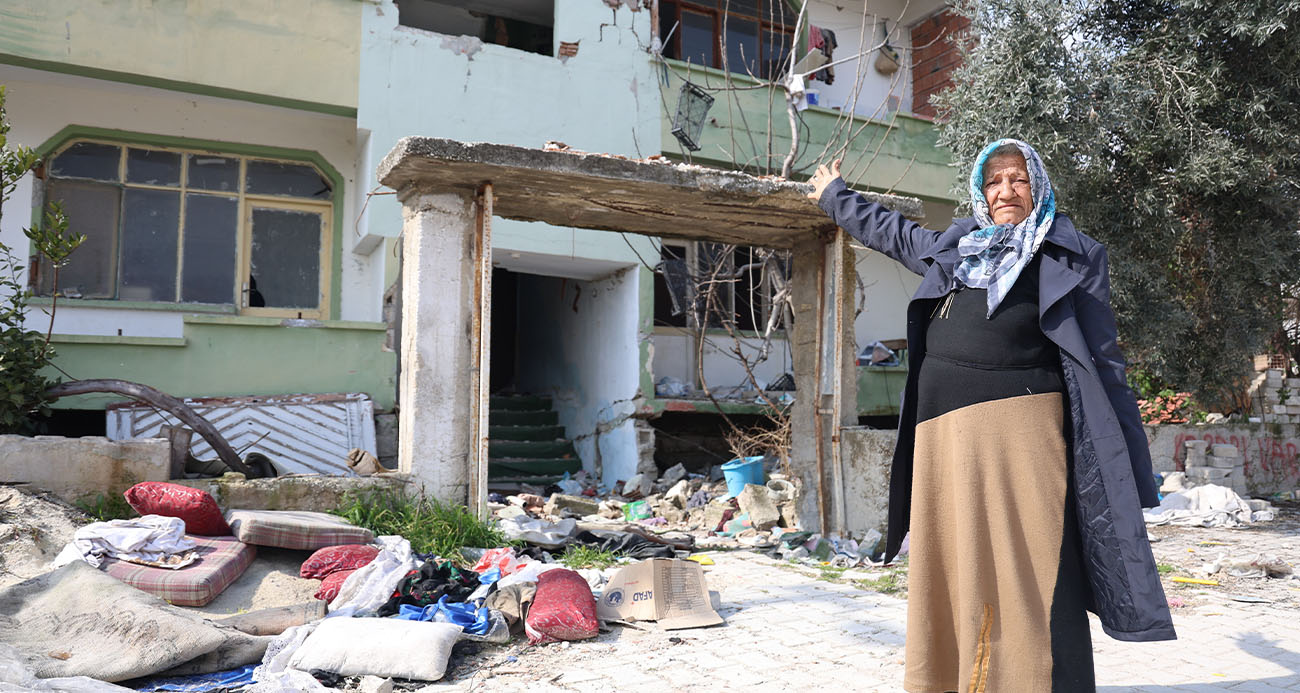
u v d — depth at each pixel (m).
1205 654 4.09
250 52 9.74
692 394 12.12
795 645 4.18
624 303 11.96
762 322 13.50
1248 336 10.16
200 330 9.23
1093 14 9.56
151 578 4.30
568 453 13.14
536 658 3.94
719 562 6.52
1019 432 2.47
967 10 9.79
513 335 16.41
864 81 14.68
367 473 6.18
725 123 11.98
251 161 11.09
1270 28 8.44
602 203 6.75
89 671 3.32
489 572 5.27
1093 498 2.43
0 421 6.54
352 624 3.82
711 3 13.77
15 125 9.88
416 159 5.74
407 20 13.30
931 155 13.02
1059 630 2.38
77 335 8.75
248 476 6.45
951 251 2.72
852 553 6.70
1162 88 9.14
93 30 9.14
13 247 9.79
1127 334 9.59
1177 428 10.70
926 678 2.58
